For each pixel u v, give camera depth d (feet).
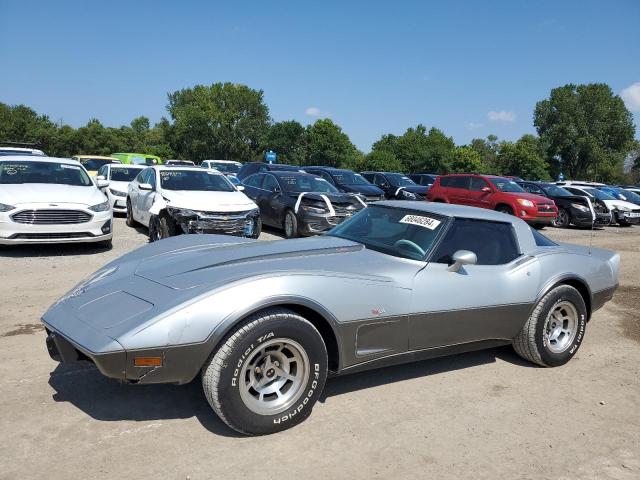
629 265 35.22
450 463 9.60
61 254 27.48
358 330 11.01
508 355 15.75
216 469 8.93
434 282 12.14
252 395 10.05
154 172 34.06
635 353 16.66
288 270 10.52
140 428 10.14
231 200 31.30
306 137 258.78
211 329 9.32
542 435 10.89
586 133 244.22
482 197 56.75
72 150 259.19
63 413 10.57
